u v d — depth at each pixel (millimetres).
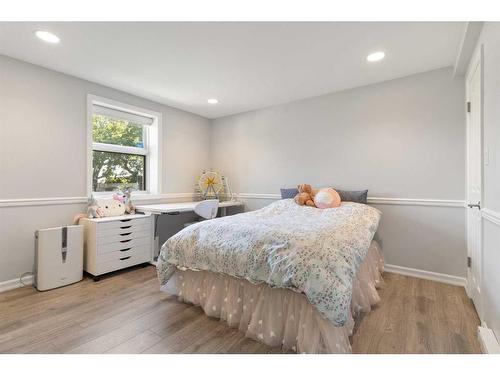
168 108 3746
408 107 2709
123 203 3055
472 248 2170
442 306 2014
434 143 2578
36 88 2482
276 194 3703
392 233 2803
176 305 2039
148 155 3652
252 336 1602
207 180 4043
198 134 4211
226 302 1806
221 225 1965
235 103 3631
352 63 2441
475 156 2064
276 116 3697
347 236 1675
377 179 2887
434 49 2182
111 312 1920
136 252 2920
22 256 2408
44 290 2287
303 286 1346
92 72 2648
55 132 2615
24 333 1632
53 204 2609
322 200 2734
